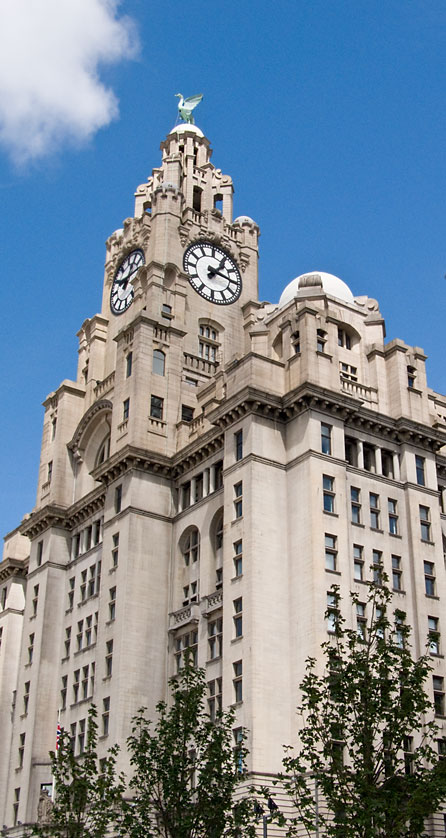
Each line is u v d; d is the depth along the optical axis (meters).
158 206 81.31
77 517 75.69
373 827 37.00
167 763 43.94
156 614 63.44
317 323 60.78
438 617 58.03
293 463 57.50
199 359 75.31
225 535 57.62
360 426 60.59
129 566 63.62
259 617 53.31
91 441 78.25
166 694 61.66
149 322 71.25
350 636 41.88
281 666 52.97
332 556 54.91
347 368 64.50
